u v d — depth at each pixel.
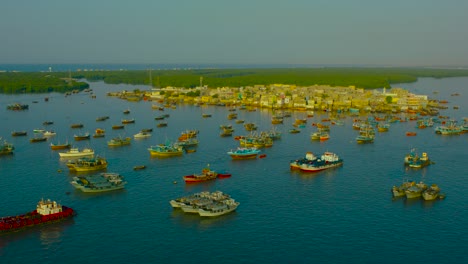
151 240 155.75
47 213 169.25
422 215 178.38
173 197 199.12
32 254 145.25
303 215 178.38
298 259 142.62
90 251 147.50
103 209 183.62
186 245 152.12
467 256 145.25
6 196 199.38
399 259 143.12
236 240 155.75
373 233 161.38
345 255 145.25
